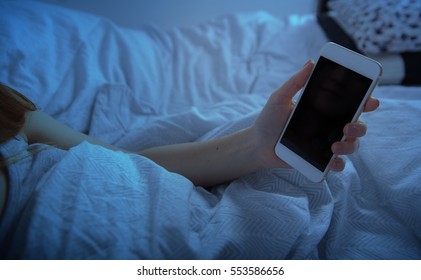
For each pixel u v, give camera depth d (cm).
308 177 53
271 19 145
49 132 65
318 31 132
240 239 48
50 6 110
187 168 64
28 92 82
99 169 49
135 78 102
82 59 98
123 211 46
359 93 48
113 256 41
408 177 56
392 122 66
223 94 106
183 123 77
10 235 43
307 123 54
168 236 44
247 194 55
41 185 46
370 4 116
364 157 63
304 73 52
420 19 105
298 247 48
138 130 79
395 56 110
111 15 174
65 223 42
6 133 52
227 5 182
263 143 58
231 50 126
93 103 91
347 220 56
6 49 85
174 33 134
